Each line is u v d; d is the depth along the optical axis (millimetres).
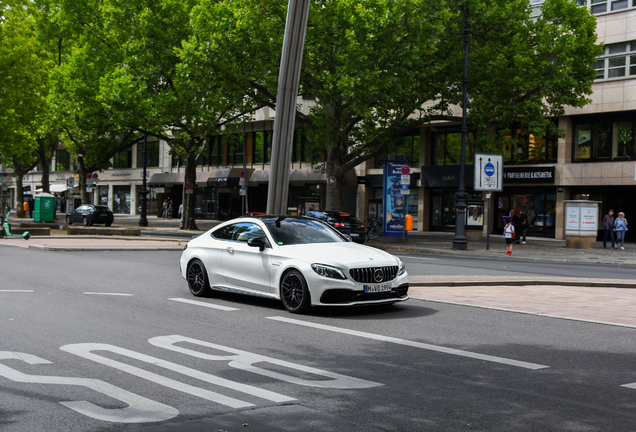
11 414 4762
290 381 5758
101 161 46125
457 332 8242
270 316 9359
